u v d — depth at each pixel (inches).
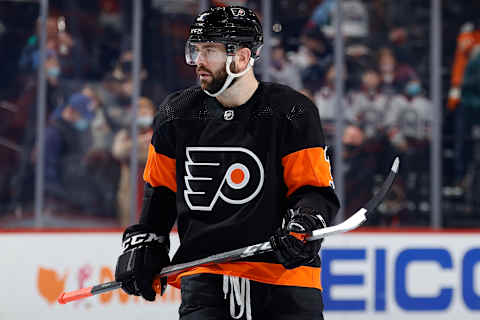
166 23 652.1
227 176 227.0
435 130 652.1
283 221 220.1
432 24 657.0
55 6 641.0
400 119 652.7
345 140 649.0
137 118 642.8
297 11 653.3
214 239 226.1
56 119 633.6
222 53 224.2
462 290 598.5
